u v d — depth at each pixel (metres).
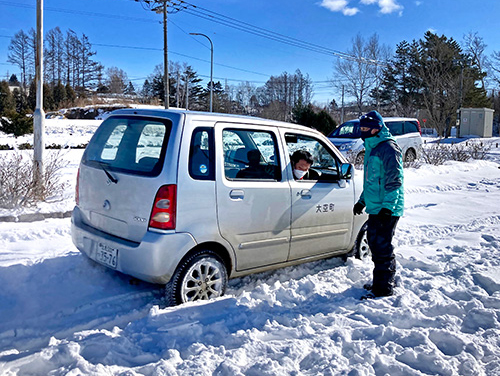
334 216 5.26
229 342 3.44
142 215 3.91
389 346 3.38
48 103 69.38
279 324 3.78
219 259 4.23
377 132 4.43
